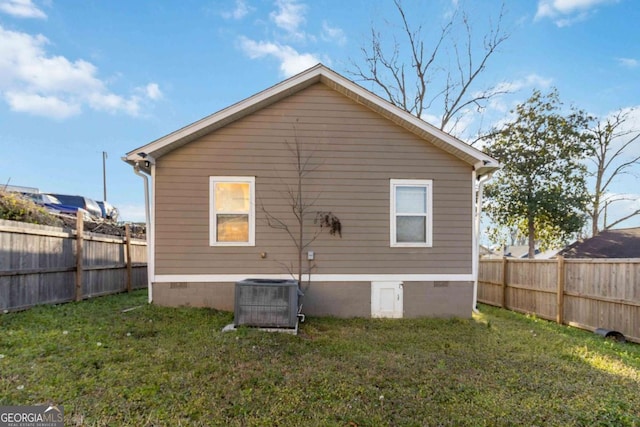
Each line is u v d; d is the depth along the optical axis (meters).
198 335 4.68
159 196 6.39
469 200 6.89
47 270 5.90
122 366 3.44
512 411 2.89
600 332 6.05
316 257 6.64
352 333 5.38
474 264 6.85
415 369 3.80
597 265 6.39
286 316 5.34
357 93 6.55
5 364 3.29
